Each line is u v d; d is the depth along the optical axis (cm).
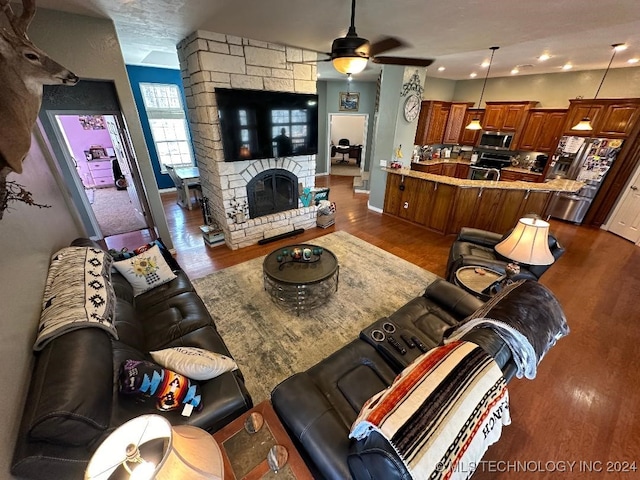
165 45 364
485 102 654
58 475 97
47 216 219
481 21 254
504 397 109
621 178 470
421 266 366
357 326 260
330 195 686
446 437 88
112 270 223
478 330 131
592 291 313
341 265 363
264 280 295
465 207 444
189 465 77
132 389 119
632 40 317
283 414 132
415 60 442
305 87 396
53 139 344
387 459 82
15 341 114
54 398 98
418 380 103
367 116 798
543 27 270
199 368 140
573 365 218
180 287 240
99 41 271
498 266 267
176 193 687
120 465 73
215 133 342
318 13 242
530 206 420
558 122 556
